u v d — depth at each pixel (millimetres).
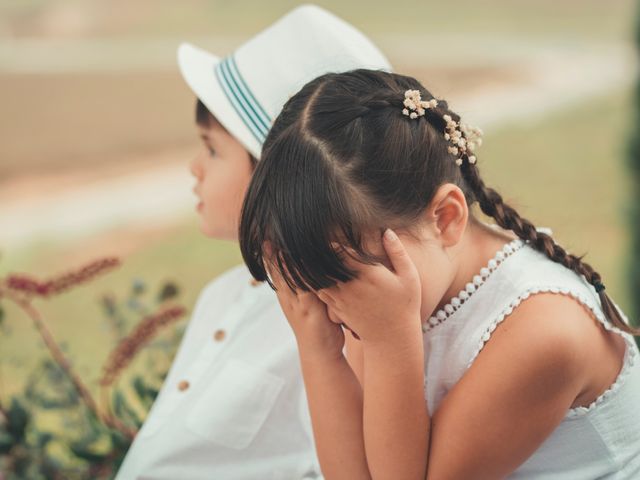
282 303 1338
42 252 5656
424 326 1346
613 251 5285
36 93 9359
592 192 6570
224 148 1586
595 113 8867
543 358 1196
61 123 8367
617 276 4414
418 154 1195
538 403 1212
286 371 1539
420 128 1218
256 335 1574
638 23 5566
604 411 1304
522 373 1204
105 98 9234
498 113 9016
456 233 1229
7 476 2037
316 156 1139
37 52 11305
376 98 1214
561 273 1290
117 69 10516
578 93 9711
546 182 6871
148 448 1562
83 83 9812
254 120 1522
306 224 1117
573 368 1205
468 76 10500
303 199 1123
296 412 1551
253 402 1525
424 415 1250
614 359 1287
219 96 1558
